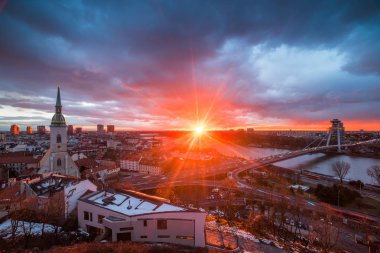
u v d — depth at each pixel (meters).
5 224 70.62
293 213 106.50
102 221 67.06
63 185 91.12
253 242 75.75
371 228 97.25
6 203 78.44
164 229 63.84
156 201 72.12
